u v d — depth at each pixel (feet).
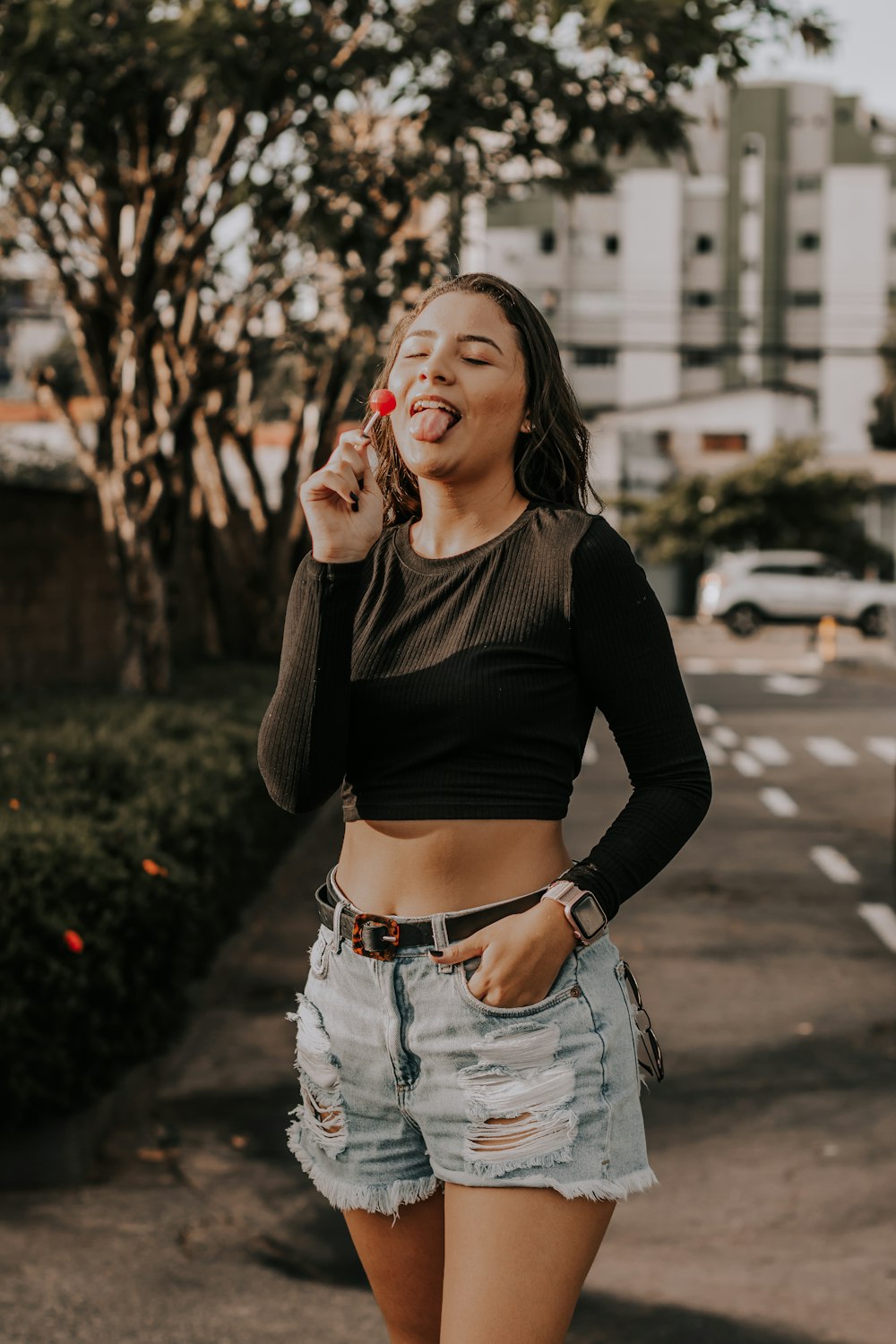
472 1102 6.86
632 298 222.69
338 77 35.55
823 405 230.48
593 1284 13.04
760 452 190.08
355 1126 7.43
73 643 49.85
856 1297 12.67
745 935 25.94
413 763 7.02
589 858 6.89
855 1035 20.29
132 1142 16.44
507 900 6.92
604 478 184.03
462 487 7.36
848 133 225.76
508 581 7.05
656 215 221.05
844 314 229.45
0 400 103.40
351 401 56.80
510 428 7.36
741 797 41.91
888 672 85.56
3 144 35.63
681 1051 19.66
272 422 114.42
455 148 37.42
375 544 7.54
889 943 25.35
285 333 38.83
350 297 35.27
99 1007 16.15
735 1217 14.47
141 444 40.47
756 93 223.71
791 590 122.21
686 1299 12.70
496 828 6.93
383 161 37.04
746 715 64.08
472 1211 6.88
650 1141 16.53
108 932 16.34
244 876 25.90
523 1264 6.75
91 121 35.58
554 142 38.91
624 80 37.19
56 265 39.60
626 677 6.98
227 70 31.99
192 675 49.65
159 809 20.31
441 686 6.92
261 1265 13.33
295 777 7.06
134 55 33.86
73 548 49.55
